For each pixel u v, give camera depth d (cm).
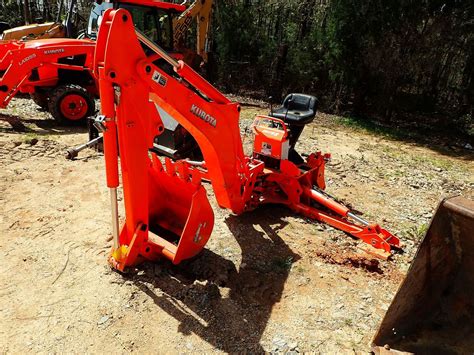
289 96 518
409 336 286
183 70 305
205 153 363
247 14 1289
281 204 496
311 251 405
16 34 1039
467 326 280
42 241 387
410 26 1034
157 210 395
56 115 734
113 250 339
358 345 292
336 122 1073
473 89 1040
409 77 1098
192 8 1062
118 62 267
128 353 270
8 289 321
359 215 506
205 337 287
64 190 497
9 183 504
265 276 361
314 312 321
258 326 302
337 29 1091
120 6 780
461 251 274
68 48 732
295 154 516
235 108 352
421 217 516
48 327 286
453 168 756
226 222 448
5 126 708
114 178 298
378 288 358
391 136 983
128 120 286
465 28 991
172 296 322
